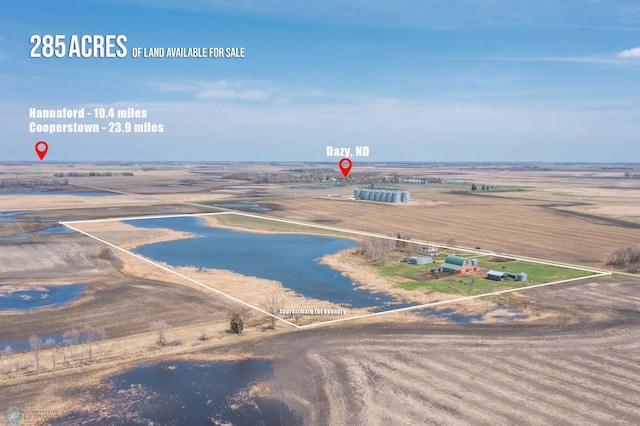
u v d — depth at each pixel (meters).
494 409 35.22
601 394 37.25
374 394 37.41
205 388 38.19
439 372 40.81
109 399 36.50
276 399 36.72
